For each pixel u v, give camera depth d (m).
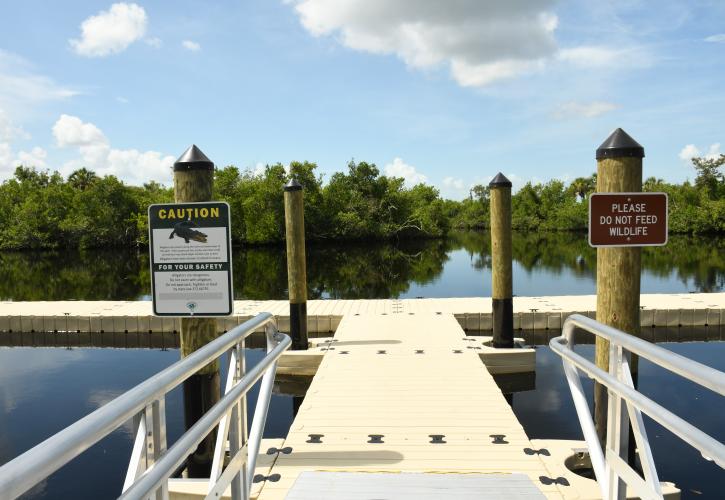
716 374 1.22
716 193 42.44
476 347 6.25
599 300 2.99
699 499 3.65
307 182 39.88
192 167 3.09
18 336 9.37
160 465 1.25
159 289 3.04
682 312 8.70
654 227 2.86
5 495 0.71
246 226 37.56
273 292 14.90
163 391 1.32
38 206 39.66
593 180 63.53
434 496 2.40
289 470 3.08
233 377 2.23
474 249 34.69
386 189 45.25
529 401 5.79
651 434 4.69
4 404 6.02
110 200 40.94
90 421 0.98
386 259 27.36
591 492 2.80
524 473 2.98
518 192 64.62
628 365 1.93
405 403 4.21
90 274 22.09
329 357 5.78
